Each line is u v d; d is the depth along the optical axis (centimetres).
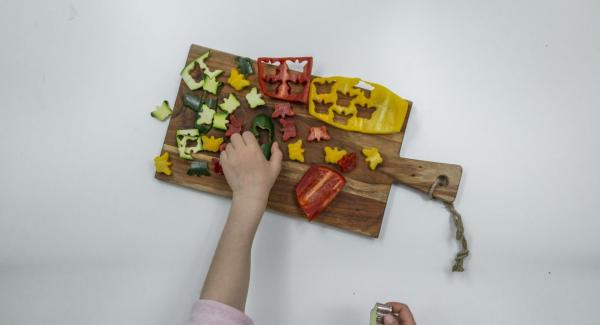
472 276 84
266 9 86
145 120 85
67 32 86
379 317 74
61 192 85
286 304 84
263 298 83
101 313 84
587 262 84
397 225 84
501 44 85
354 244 84
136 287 84
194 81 83
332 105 83
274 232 84
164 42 86
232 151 77
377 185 82
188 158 82
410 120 85
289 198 82
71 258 84
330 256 84
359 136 82
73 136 85
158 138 85
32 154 85
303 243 84
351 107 83
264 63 83
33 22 86
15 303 84
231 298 67
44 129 85
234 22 86
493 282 84
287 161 82
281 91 82
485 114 85
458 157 84
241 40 85
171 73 86
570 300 84
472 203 85
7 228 84
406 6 85
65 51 86
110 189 85
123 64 86
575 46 85
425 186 82
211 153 82
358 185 82
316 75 85
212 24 86
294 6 86
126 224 85
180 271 84
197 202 85
